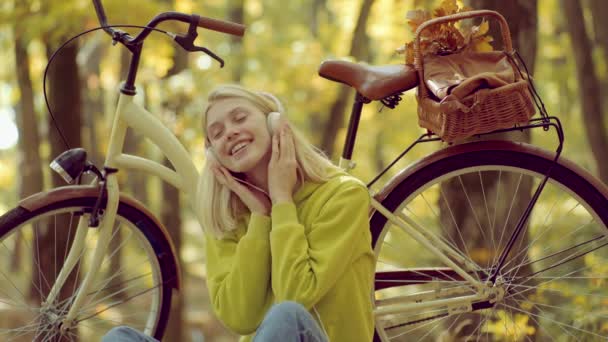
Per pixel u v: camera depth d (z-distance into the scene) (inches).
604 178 268.2
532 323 124.2
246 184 88.3
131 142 408.2
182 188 99.3
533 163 94.3
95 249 101.5
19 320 195.6
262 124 85.0
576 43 267.6
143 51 252.7
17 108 402.0
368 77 91.1
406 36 315.6
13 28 223.0
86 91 430.6
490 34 127.6
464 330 125.8
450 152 95.3
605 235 94.1
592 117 268.4
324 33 458.6
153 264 106.4
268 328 73.0
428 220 229.0
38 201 97.4
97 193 100.1
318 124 526.3
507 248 96.5
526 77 87.8
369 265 84.9
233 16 494.3
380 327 98.7
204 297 476.1
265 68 435.8
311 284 78.6
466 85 81.0
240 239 84.8
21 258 311.4
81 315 105.9
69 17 215.3
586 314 122.3
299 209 84.7
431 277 100.6
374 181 98.0
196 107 296.7
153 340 79.3
